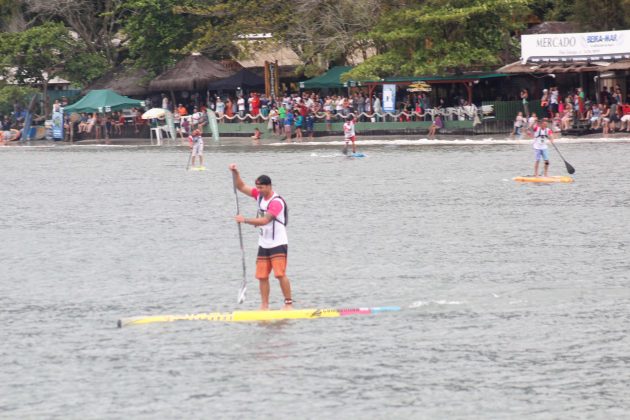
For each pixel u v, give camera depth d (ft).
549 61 606.55
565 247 262.06
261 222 196.75
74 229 319.27
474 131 647.97
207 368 166.09
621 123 603.26
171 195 403.54
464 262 246.47
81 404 151.02
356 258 255.50
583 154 497.87
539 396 150.20
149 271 246.88
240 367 166.20
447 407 146.41
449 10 655.35
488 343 176.24
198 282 232.53
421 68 645.92
